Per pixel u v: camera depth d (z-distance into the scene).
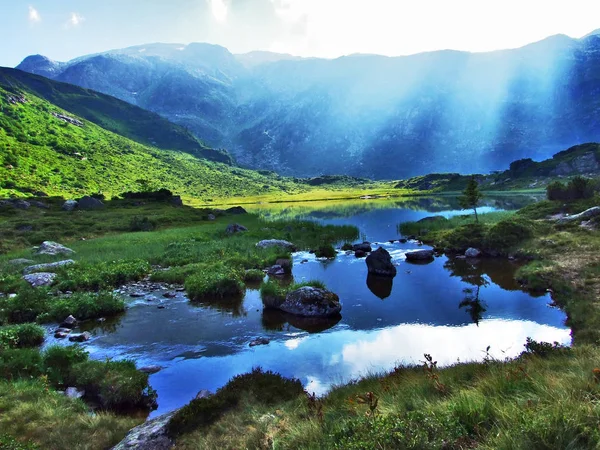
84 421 10.03
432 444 5.25
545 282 23.89
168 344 17.44
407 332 18.08
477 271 30.06
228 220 71.31
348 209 105.56
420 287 26.17
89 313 21.12
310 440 6.43
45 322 20.66
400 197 163.38
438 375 9.56
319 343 17.12
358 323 19.59
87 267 31.20
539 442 4.72
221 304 23.50
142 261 33.62
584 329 15.83
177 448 7.86
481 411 6.01
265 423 8.10
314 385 12.91
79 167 157.25
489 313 20.08
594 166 140.50
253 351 16.42
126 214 72.62
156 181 183.12
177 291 26.66
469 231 41.09
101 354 16.47
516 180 158.88
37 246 44.44
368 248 41.03
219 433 8.18
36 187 117.50
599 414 5.02
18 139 162.62
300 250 42.50
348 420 6.74
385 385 9.59
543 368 8.60
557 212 46.47
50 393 11.72
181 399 12.61
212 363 15.34
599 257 26.20
